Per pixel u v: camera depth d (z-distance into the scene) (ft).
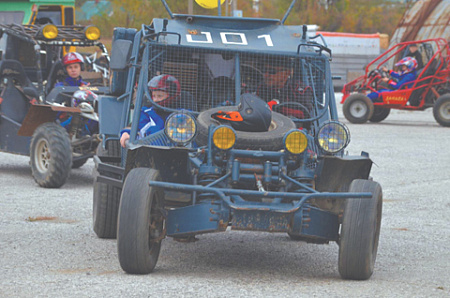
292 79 27.43
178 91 25.84
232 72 27.04
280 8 227.81
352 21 241.14
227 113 23.56
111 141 30.40
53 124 43.55
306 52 27.30
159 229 23.22
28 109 47.73
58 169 42.29
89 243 27.96
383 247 28.89
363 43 169.89
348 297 20.72
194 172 22.99
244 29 28.63
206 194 22.61
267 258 26.68
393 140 74.08
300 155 22.74
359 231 22.06
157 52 26.43
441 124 92.43
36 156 43.34
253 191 21.54
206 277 22.90
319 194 21.77
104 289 20.80
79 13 171.42
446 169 54.34
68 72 48.16
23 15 55.98
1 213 33.96
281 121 24.22
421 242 30.01
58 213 34.53
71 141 44.47
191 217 22.22
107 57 51.21
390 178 49.78
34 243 27.55
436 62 95.20
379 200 22.94
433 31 153.17
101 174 26.37
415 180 49.03
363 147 67.31
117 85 30.25
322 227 22.56
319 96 28.02
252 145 22.85
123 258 22.12
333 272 24.49
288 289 21.54
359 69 170.09
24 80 47.70
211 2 33.12
